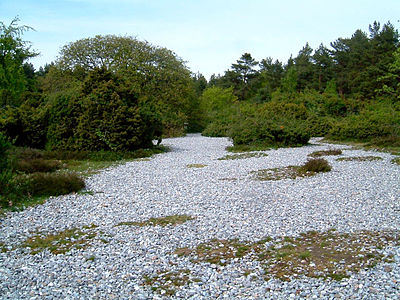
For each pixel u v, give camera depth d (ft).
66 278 15.80
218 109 150.00
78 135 55.47
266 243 19.40
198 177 37.22
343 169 39.73
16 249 19.03
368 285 14.73
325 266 16.61
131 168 43.39
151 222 23.12
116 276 15.98
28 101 64.59
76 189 31.01
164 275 16.10
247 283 15.24
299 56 198.08
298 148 62.75
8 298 14.12
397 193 28.94
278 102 115.55
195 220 23.32
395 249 18.17
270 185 32.83
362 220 22.74
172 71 107.55
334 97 111.65
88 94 57.47
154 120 61.11
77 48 105.29
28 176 33.17
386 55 125.80
